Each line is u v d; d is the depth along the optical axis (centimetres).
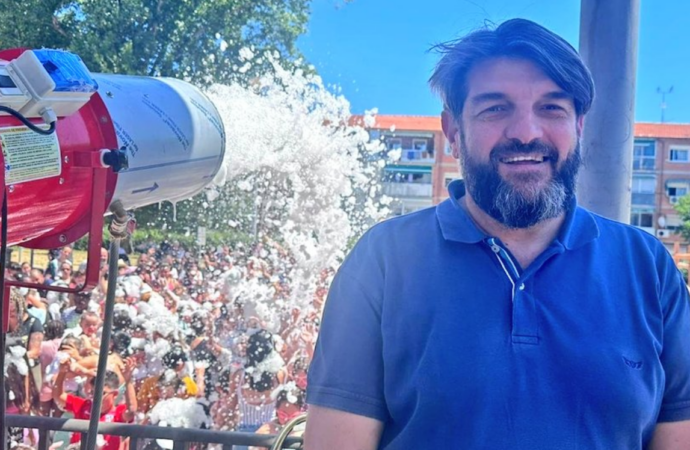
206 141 224
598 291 157
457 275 158
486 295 155
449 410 148
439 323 154
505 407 147
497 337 151
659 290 162
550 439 145
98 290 643
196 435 215
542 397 147
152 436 217
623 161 289
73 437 425
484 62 165
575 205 169
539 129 160
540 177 160
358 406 156
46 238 190
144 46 1778
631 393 148
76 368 462
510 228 163
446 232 162
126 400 478
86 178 176
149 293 598
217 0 1798
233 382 493
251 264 789
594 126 289
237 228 1201
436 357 151
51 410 473
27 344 489
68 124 171
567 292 156
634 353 153
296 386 515
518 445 145
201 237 1262
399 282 160
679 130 4025
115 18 1766
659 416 160
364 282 163
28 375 476
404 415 154
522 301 154
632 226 173
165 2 1792
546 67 160
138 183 195
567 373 148
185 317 604
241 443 214
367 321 160
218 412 490
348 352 159
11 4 1783
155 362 504
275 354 494
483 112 164
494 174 162
